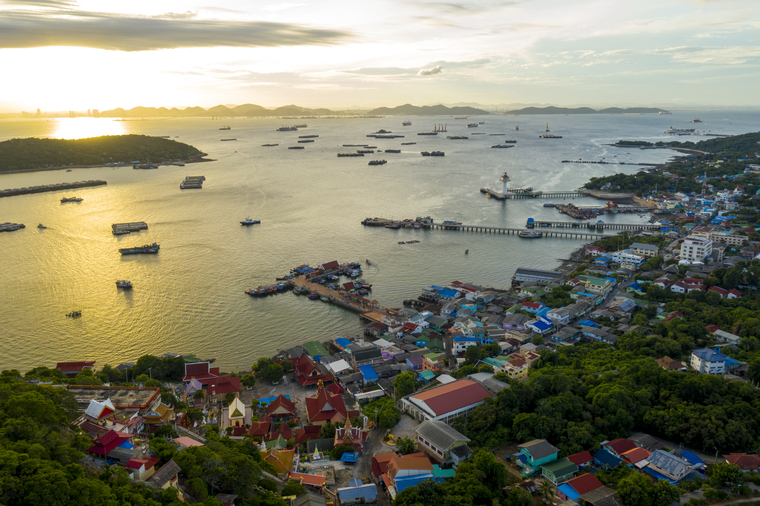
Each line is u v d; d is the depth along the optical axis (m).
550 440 119.12
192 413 130.00
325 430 131.12
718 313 196.50
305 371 166.00
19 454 74.56
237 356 183.88
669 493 95.00
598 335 189.62
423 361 171.62
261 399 151.25
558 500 100.00
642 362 149.12
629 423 120.62
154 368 161.50
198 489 87.25
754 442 113.50
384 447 123.44
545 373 150.62
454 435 117.19
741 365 154.00
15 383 103.81
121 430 101.50
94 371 158.62
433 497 94.94
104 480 81.56
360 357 174.50
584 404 127.56
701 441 115.44
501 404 128.88
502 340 190.75
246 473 93.31
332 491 105.12
